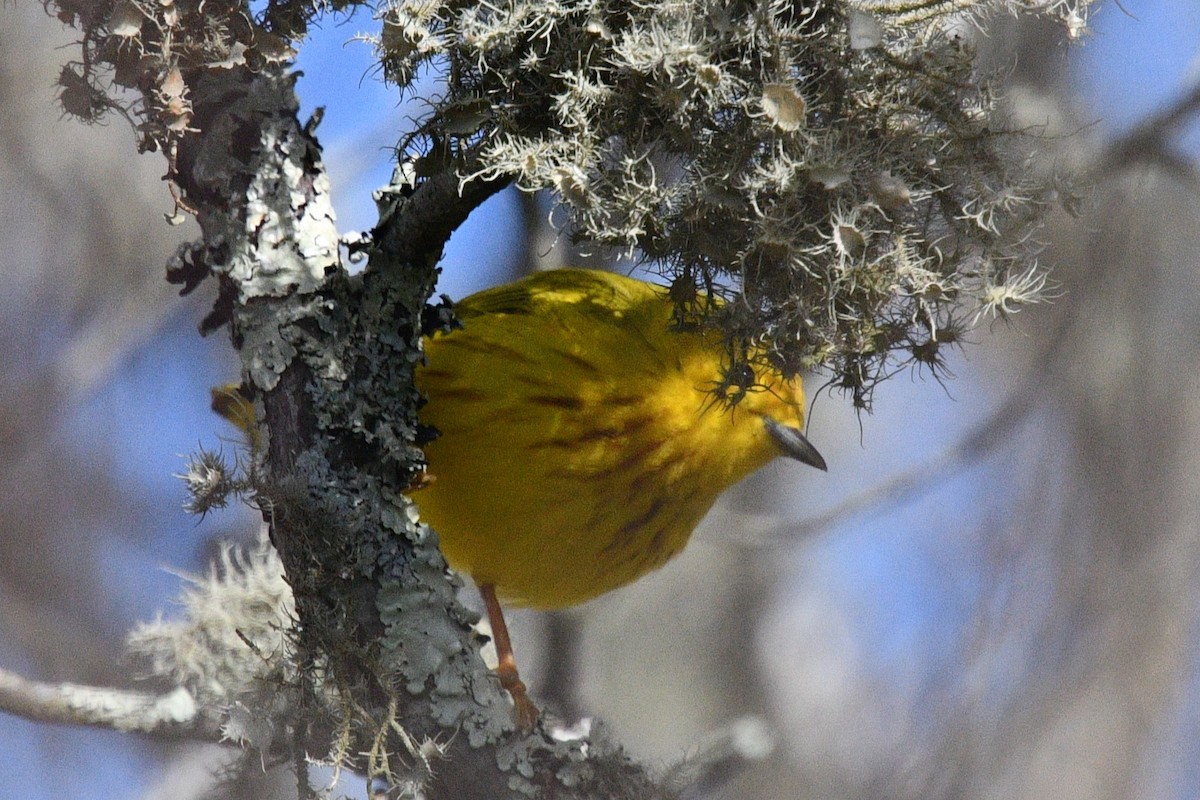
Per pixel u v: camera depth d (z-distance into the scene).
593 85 5.97
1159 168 10.93
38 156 12.73
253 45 6.34
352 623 6.13
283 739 6.17
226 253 6.34
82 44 6.21
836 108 6.00
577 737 6.91
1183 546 12.37
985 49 10.66
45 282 13.07
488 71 6.14
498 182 6.24
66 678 12.32
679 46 5.69
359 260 6.65
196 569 12.94
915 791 11.89
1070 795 11.87
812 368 6.46
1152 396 12.51
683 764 7.43
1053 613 12.31
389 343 6.41
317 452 6.21
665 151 6.13
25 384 13.07
